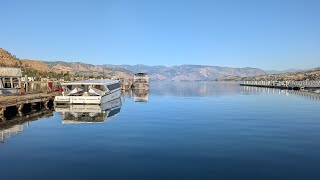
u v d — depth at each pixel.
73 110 43.81
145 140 22.27
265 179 13.83
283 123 30.83
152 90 121.94
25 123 31.36
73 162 16.62
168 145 20.59
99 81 57.09
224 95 83.50
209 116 36.91
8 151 19.19
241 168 15.43
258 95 80.06
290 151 18.91
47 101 47.00
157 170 15.14
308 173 14.62
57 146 20.50
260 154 18.16
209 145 20.56
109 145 20.69
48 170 15.25
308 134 24.62
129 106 50.78
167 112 41.62
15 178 14.11
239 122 31.59
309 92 87.94
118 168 15.48
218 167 15.59
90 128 27.98
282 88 110.00
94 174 14.59
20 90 53.94
